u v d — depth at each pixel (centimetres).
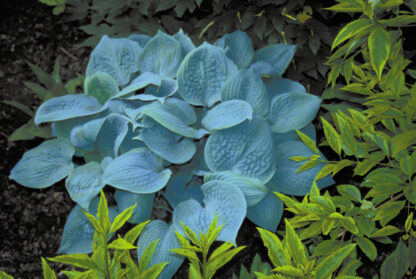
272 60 296
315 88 303
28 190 295
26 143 302
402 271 244
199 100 284
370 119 237
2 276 196
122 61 291
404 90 235
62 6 329
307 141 239
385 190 232
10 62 318
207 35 307
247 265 281
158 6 304
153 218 287
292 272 211
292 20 295
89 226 275
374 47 220
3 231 287
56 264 281
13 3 333
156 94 285
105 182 267
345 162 237
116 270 208
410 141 225
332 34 296
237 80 281
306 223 238
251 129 274
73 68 318
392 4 222
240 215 266
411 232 233
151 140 273
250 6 299
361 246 235
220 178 272
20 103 305
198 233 266
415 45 288
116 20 312
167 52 288
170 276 267
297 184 277
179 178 283
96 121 278
